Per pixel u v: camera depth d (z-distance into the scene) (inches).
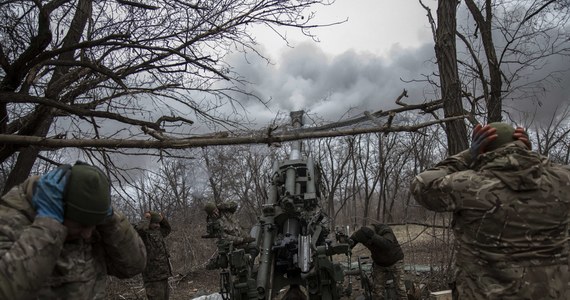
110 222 85.8
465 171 109.7
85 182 77.5
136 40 197.5
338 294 231.3
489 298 100.9
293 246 250.7
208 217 283.4
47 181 77.0
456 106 206.2
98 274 89.5
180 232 483.5
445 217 329.1
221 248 240.4
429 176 112.7
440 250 340.2
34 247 72.2
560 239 101.0
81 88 203.3
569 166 108.9
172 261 461.1
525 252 99.8
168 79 203.9
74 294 83.3
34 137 164.2
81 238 85.4
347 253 230.4
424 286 286.0
